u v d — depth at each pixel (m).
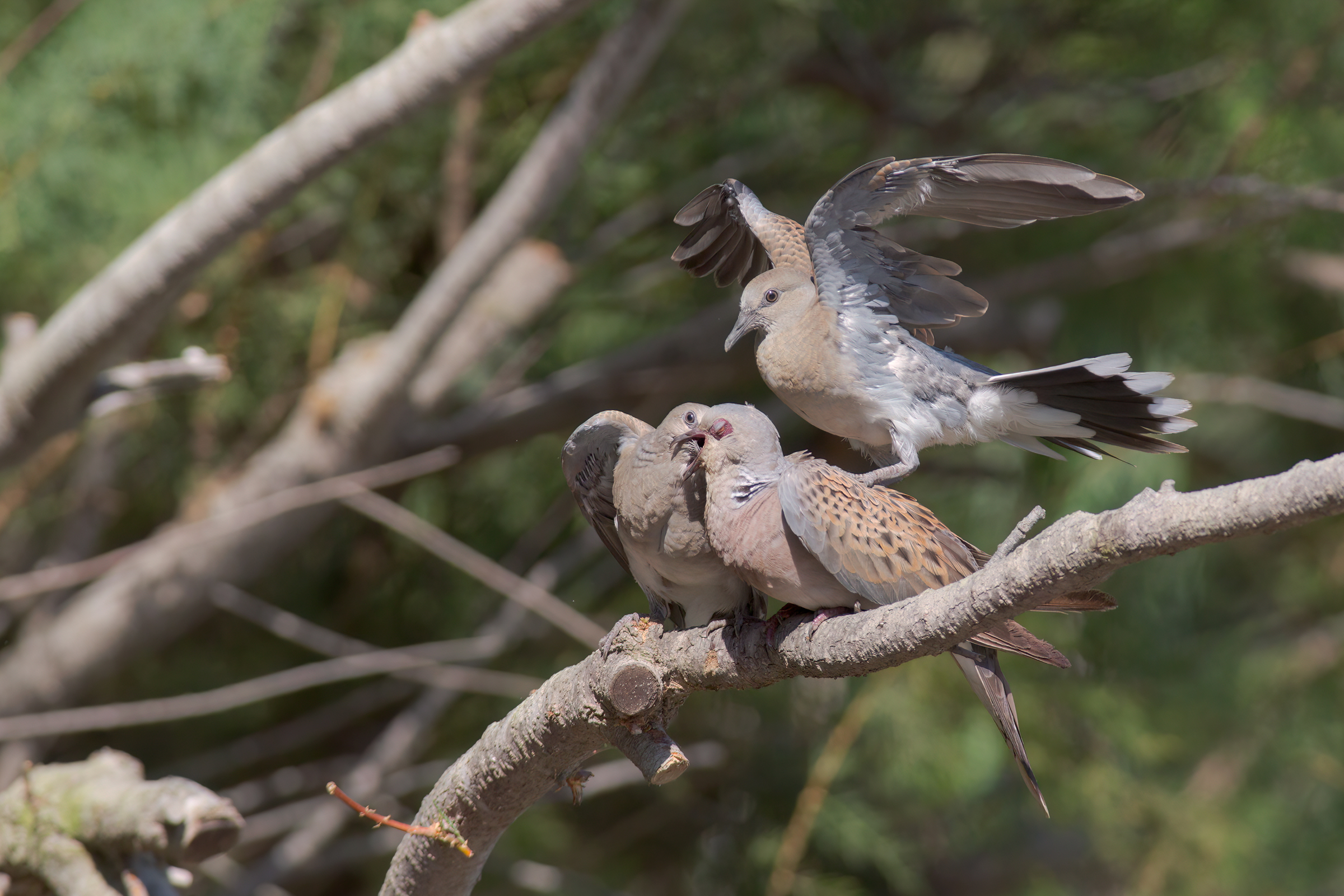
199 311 11.67
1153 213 12.33
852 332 6.31
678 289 13.77
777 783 13.30
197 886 11.77
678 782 13.54
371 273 12.95
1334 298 13.62
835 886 12.25
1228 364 12.85
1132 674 12.77
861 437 6.53
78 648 11.74
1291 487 3.15
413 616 14.12
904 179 5.70
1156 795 12.68
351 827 14.06
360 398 11.86
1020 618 11.83
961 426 6.23
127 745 13.77
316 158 8.02
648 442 5.59
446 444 13.00
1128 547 3.42
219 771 12.88
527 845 12.59
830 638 4.27
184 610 11.93
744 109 13.51
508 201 10.80
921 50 14.52
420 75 7.90
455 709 13.76
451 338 12.69
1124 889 14.10
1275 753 13.92
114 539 13.92
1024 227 12.56
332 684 14.20
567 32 12.62
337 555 14.28
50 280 11.27
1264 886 13.38
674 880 14.17
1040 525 11.88
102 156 10.50
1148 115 12.55
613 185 13.04
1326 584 14.79
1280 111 11.45
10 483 12.35
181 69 10.30
